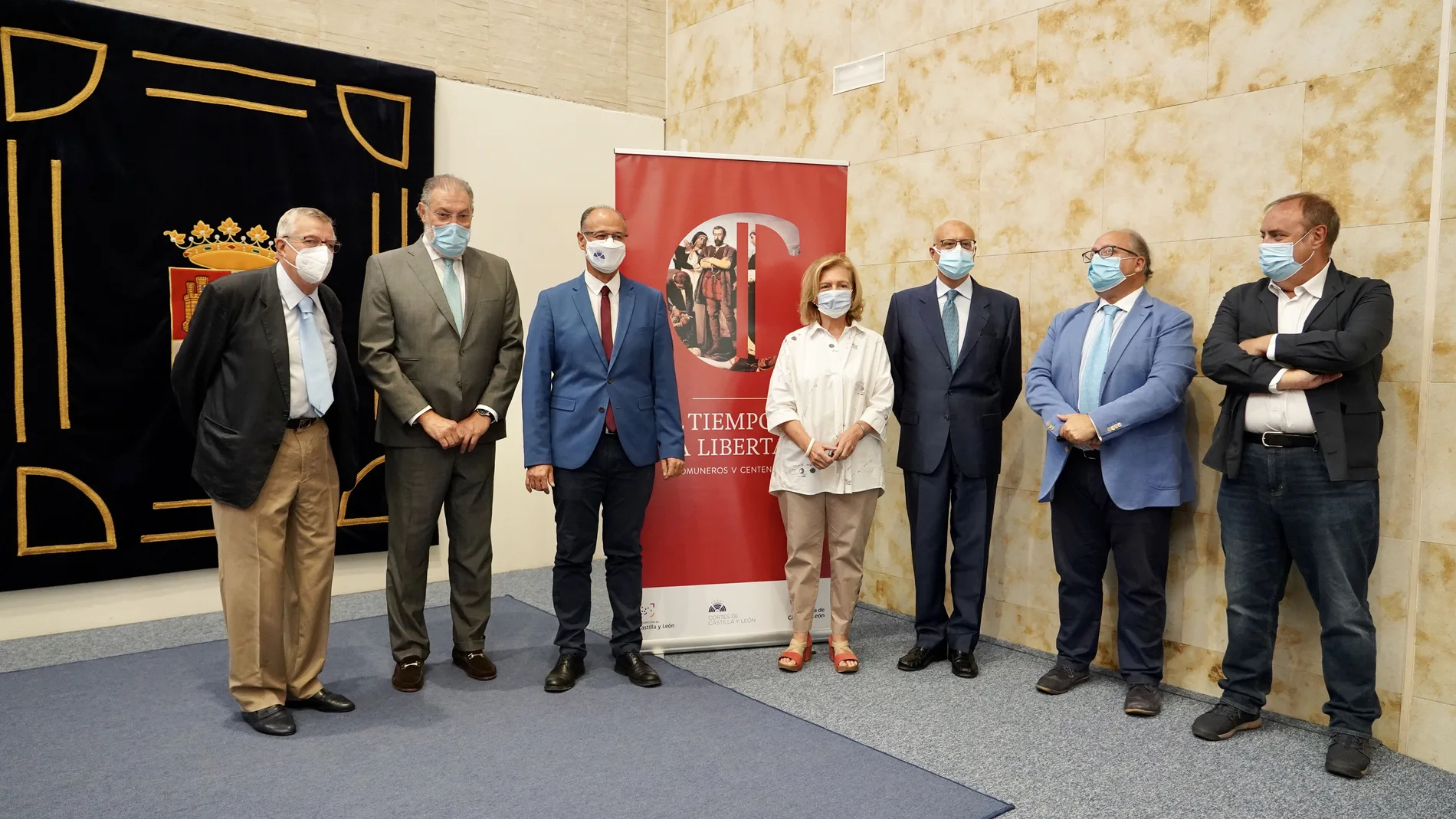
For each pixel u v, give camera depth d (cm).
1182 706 327
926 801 247
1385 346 270
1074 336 340
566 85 541
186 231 416
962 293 356
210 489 281
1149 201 353
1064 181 380
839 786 256
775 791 252
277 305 283
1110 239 322
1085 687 344
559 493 337
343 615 428
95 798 244
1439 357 277
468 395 332
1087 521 336
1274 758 282
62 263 389
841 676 353
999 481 405
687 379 379
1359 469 275
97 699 318
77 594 402
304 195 444
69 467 394
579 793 249
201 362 281
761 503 387
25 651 372
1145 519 320
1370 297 275
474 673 343
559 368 338
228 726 295
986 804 247
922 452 355
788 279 386
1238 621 301
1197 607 341
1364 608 279
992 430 354
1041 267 389
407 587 333
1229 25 329
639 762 270
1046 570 389
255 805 240
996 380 360
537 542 534
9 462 382
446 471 332
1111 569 367
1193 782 264
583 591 345
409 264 331
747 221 382
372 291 327
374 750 277
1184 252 344
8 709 308
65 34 386
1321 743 295
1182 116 343
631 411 339
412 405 319
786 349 363
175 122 411
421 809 239
